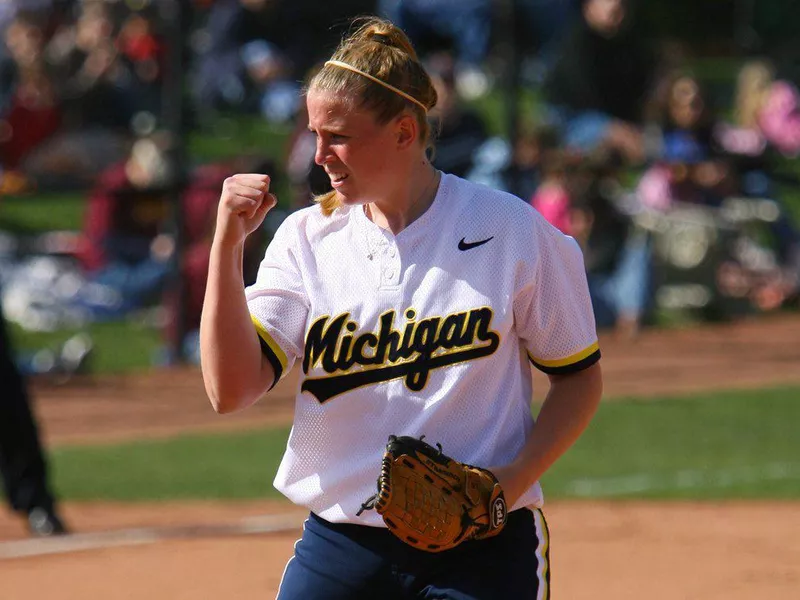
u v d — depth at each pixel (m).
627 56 51.53
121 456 31.81
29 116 51.75
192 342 43.84
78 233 51.75
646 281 48.00
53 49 54.66
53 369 41.38
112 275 48.72
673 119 50.34
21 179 49.00
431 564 11.23
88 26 55.25
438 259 11.22
